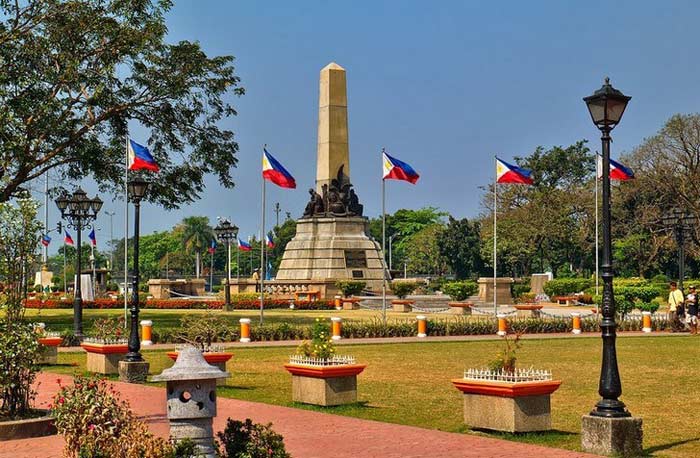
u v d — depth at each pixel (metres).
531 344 35.44
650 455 13.78
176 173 46.09
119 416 11.37
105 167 43.69
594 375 24.14
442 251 120.81
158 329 37.59
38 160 40.19
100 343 25.72
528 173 41.69
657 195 87.31
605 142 14.93
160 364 27.75
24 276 15.88
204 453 10.50
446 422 16.92
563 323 43.06
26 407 15.89
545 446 14.27
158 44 42.31
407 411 18.27
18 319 15.84
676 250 84.38
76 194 35.97
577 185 103.44
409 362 28.30
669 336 40.12
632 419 13.79
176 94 43.22
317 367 18.52
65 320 47.97
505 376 15.42
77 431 11.32
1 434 14.77
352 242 69.69
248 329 37.34
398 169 43.47
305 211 71.38
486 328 42.03
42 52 39.47
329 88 67.81
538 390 15.21
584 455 13.53
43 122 38.78
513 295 73.19
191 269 163.62
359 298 65.19
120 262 179.12
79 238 35.84
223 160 46.28
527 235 95.00
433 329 41.19
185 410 10.48
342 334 39.69
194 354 10.76
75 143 41.88
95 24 40.03
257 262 153.88
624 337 39.50
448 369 26.16
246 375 24.97
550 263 104.50
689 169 79.81
